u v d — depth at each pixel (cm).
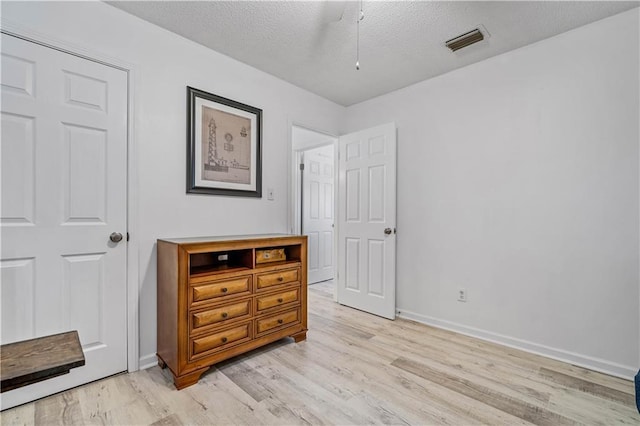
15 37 161
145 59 206
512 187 241
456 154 272
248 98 266
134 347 200
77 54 179
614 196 199
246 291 214
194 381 186
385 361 215
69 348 95
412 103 304
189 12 197
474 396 174
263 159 278
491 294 251
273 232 286
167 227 216
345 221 350
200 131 233
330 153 487
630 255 194
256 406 164
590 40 207
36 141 167
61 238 175
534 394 176
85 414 156
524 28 212
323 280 472
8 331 160
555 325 221
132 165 200
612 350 199
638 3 187
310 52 245
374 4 187
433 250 286
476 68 260
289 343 246
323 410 161
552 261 222
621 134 197
